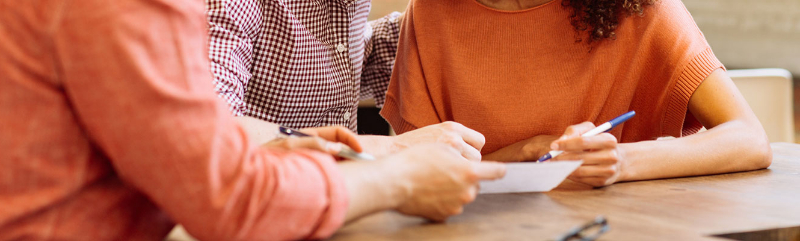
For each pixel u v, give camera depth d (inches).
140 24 21.8
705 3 174.9
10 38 22.1
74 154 23.4
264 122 44.5
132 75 21.6
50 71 22.2
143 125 21.9
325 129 36.1
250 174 23.9
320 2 57.0
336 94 60.1
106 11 21.5
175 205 23.1
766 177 44.9
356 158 33.2
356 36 61.1
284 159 25.8
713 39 176.7
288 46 55.2
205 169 22.7
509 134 56.9
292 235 25.1
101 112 21.9
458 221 30.6
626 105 56.1
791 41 171.9
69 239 24.1
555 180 35.8
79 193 24.2
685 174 44.8
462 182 28.8
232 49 48.7
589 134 41.6
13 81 22.2
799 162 51.6
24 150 22.7
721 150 46.0
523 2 55.9
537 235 28.0
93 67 21.5
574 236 26.8
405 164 28.5
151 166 22.4
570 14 55.3
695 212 33.5
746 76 78.7
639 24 54.6
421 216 29.5
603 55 54.9
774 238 30.4
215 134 23.2
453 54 57.3
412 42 60.0
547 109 56.1
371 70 68.2
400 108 60.9
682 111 52.9
